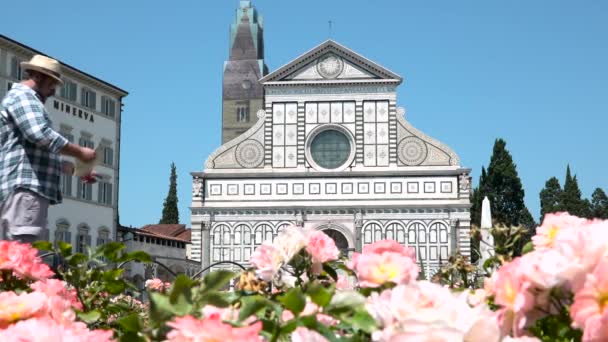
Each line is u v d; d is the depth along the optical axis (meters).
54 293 4.74
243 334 2.68
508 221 8.16
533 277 3.29
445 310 3.01
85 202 62.53
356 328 3.57
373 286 4.39
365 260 4.45
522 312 3.35
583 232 3.30
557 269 3.23
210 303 3.62
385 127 65.44
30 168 10.23
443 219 63.72
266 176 65.12
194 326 2.69
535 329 3.73
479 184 92.88
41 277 5.61
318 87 66.19
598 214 98.06
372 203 64.31
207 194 65.25
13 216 10.12
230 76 119.56
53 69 10.58
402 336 2.68
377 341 3.03
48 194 10.42
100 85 65.38
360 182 64.75
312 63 66.50
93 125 64.50
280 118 66.12
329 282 5.91
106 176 65.81
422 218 63.91
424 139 64.94
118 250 6.43
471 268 8.59
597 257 3.17
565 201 96.69
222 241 64.56
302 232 5.18
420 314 2.97
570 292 3.34
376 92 65.88
